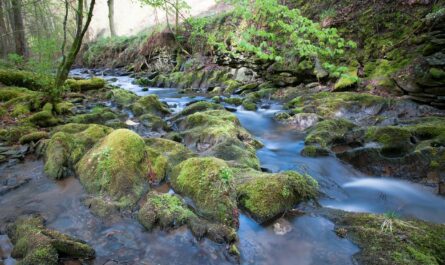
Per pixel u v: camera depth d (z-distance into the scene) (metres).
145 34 23.64
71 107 9.32
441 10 8.95
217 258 3.45
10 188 4.90
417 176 5.45
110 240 3.72
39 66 10.28
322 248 3.61
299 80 12.48
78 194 4.70
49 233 3.61
